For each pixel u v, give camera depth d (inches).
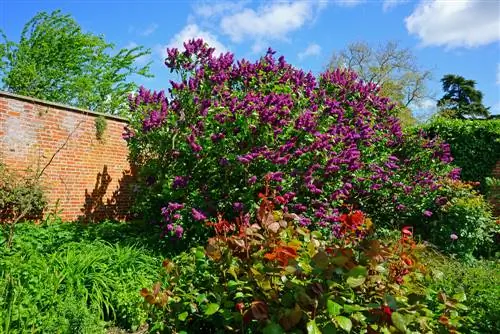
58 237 258.4
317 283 80.9
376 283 89.4
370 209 345.4
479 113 1472.7
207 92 279.9
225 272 99.3
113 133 392.8
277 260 88.1
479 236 344.8
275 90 284.4
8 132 306.3
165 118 278.8
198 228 246.1
